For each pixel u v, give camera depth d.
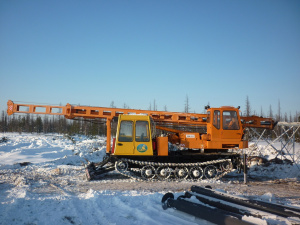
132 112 11.99
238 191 8.78
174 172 11.10
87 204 5.99
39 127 66.69
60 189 8.77
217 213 4.64
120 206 5.95
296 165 14.43
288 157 17.84
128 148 10.67
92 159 18.16
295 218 4.41
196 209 5.06
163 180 10.85
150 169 10.88
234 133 11.40
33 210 5.36
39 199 6.35
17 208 5.44
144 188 9.03
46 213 5.17
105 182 10.35
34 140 27.19
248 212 4.65
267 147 20.47
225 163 11.72
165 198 6.02
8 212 5.10
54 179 10.91
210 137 11.45
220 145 11.41
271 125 12.40
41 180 10.59
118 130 10.73
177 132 12.24
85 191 8.48
